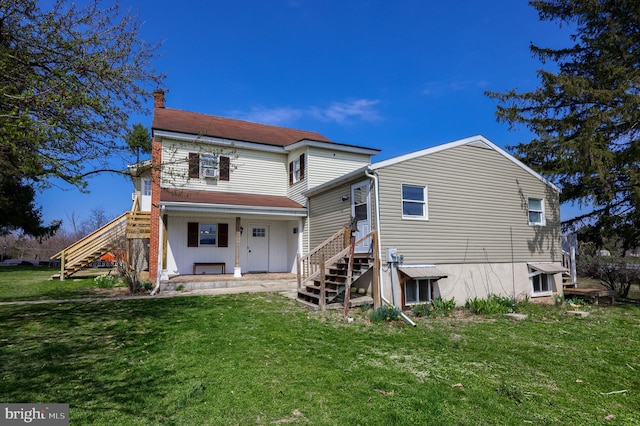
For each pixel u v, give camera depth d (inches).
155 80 296.2
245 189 641.6
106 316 320.8
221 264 609.3
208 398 158.6
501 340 281.1
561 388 188.9
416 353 238.1
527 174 522.9
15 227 864.9
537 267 495.8
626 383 197.8
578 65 722.2
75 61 246.1
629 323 360.8
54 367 194.1
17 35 233.1
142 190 691.4
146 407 149.3
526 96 705.0
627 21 617.6
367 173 407.5
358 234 442.3
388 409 153.1
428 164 439.5
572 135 665.0
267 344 244.2
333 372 195.6
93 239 606.5
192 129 621.9
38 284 534.0
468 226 460.1
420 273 398.9
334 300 398.9
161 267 504.4
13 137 187.9
